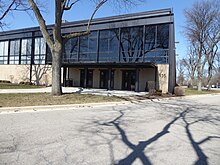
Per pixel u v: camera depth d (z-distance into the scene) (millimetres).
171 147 5062
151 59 23562
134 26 24438
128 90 24250
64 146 4797
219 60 50031
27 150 4453
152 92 19891
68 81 27453
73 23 27953
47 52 29438
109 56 25891
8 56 33469
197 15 35031
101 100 13438
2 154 4188
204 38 35938
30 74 30641
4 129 6035
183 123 8062
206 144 5434
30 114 8523
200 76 36969
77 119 7891
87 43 27328
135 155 4422
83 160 4043
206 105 15008
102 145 4977
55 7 13328
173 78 23750
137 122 7848
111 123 7453
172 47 22594
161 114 10016
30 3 13344
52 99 12383
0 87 21328
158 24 23312
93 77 27188
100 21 26188
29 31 31266
